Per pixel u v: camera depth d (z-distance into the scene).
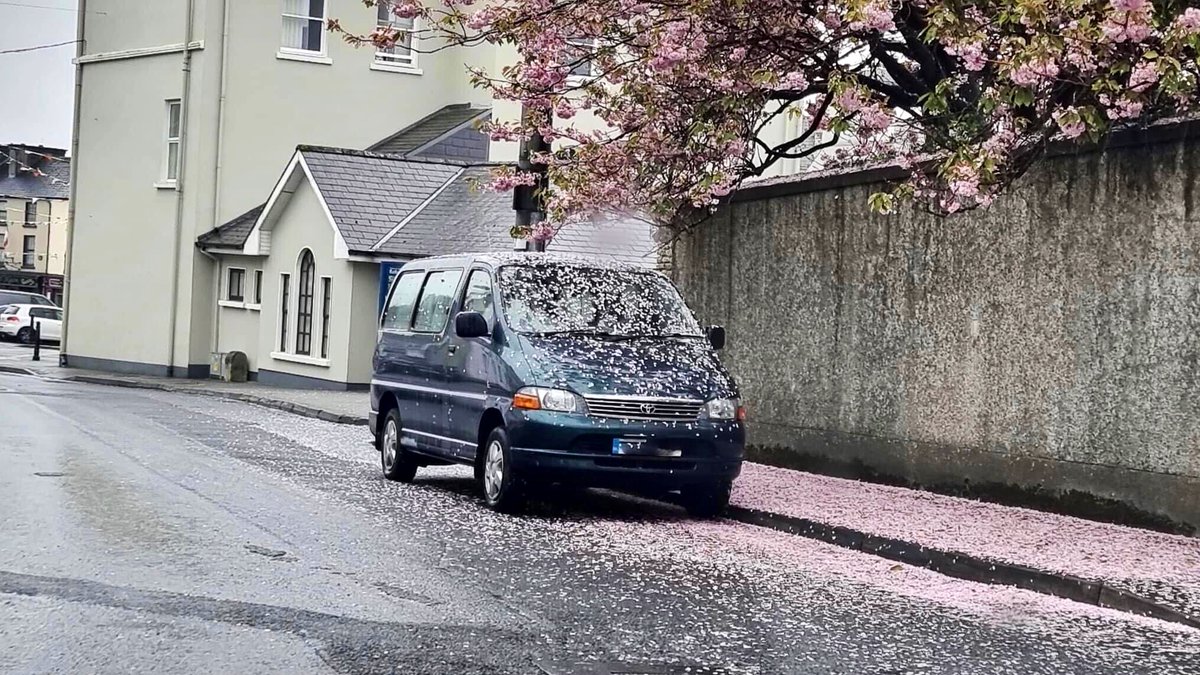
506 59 30.89
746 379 14.91
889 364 13.05
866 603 7.99
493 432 11.16
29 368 34.56
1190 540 9.87
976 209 12.07
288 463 14.41
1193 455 10.14
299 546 9.01
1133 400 10.62
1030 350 11.52
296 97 32.66
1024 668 6.53
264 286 29.75
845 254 13.59
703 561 9.22
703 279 15.52
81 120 35.38
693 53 11.46
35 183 94.12
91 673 5.72
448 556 8.92
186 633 6.48
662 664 6.28
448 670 6.00
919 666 6.48
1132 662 6.72
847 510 11.10
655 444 10.56
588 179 13.38
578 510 11.60
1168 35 8.55
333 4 33.00
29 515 9.77
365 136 33.47
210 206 32.03
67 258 35.81
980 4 9.52
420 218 26.70
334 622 6.83
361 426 20.41
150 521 9.75
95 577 7.67
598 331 11.47
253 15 32.09
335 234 25.83
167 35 32.94
